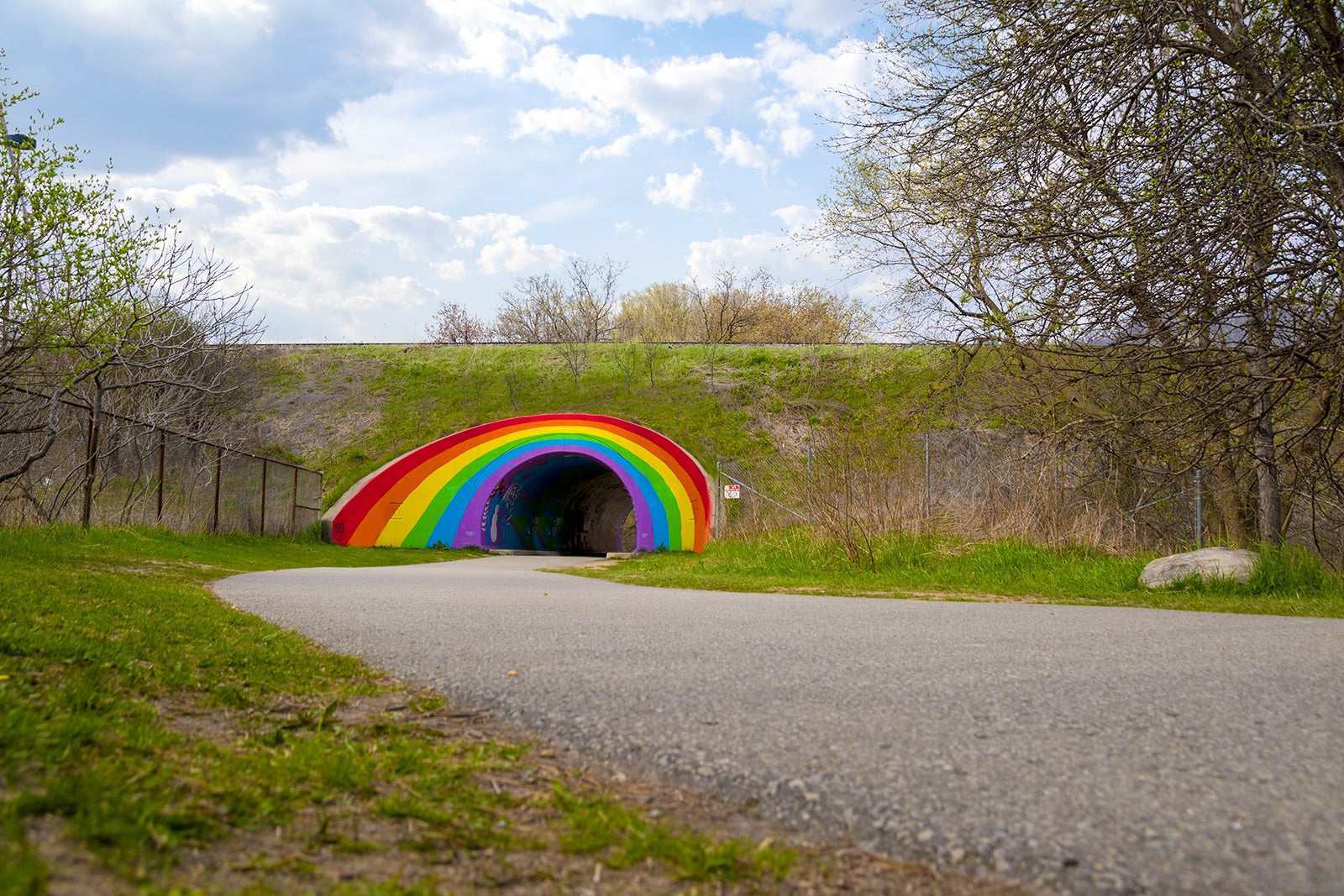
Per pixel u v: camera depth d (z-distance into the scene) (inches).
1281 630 255.4
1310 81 389.4
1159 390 443.8
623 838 98.0
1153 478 558.9
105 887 71.1
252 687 169.9
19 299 494.6
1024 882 87.3
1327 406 417.4
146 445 717.3
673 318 2598.4
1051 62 391.5
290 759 119.0
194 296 682.2
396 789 112.0
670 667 190.5
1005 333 482.9
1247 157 348.8
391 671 195.8
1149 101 398.3
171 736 121.6
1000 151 417.1
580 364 1571.1
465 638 239.9
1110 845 93.1
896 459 700.0
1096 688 166.4
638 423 1375.5
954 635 242.8
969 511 597.9
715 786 116.1
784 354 1534.2
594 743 135.6
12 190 483.2
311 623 276.4
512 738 141.8
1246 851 90.7
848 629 257.8
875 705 152.9
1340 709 149.1
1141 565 469.1
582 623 275.4
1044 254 415.8
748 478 1184.2
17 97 483.5
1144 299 398.6
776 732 136.1
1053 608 337.1
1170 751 124.9
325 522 1148.5
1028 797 106.8
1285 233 378.0
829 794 109.5
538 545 1558.8
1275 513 478.9
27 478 564.1
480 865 88.9
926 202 584.7
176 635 212.4
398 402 1486.2
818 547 597.3
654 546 1172.5
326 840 91.4
